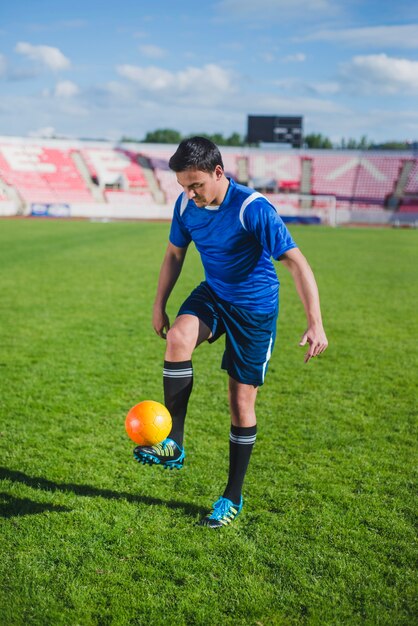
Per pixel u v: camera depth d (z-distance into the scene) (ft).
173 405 10.28
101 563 9.29
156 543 9.89
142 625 7.97
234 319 10.56
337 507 11.27
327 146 309.01
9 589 8.63
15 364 21.36
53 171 154.81
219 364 22.25
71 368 21.02
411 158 163.32
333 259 62.49
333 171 162.81
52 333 26.40
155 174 159.02
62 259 55.47
